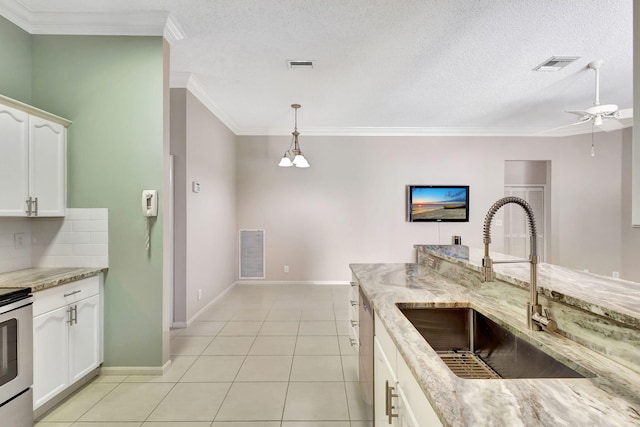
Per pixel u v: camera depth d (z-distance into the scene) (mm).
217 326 3750
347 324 3820
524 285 1407
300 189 5887
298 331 3600
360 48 3023
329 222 5910
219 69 3461
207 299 4418
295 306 4543
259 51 3082
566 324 1190
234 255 5770
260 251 5906
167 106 2703
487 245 1330
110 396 2297
